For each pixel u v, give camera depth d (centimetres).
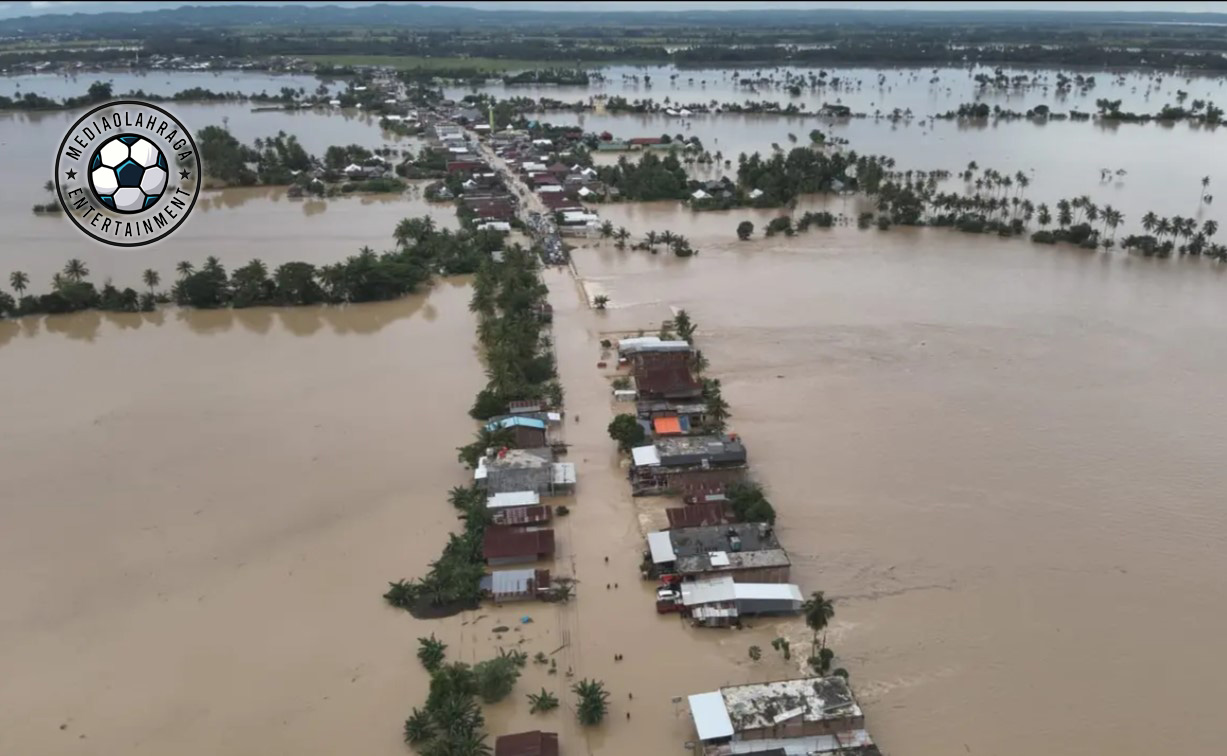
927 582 7025
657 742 5569
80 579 7056
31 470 8581
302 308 13212
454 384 10519
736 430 9369
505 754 5272
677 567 6938
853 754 5312
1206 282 13738
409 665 6212
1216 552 7319
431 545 7512
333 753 5488
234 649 6344
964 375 10650
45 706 5841
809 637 6481
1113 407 9788
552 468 8338
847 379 10588
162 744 5559
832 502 8069
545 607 6812
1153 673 6081
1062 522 7750
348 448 9025
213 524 7769
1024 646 6341
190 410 9850
